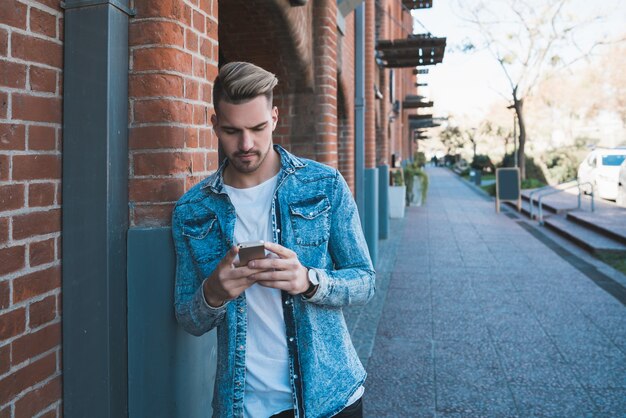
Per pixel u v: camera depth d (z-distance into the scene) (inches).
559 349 193.0
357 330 216.4
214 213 68.4
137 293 83.0
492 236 480.1
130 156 84.0
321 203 67.1
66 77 78.3
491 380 167.0
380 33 590.9
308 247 66.0
